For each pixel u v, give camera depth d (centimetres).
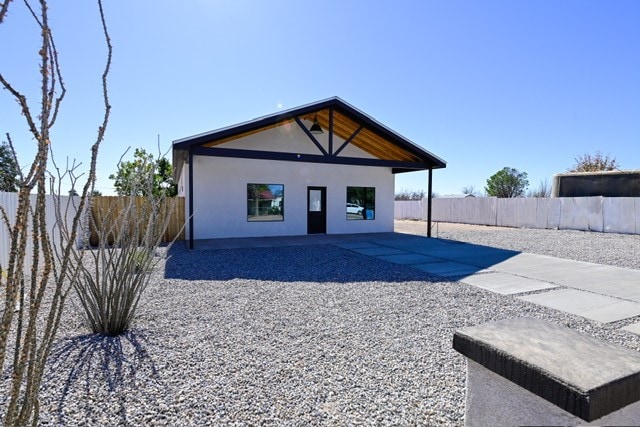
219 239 1164
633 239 1273
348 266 727
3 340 135
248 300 471
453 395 243
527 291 540
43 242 154
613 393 111
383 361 294
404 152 1264
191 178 925
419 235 1343
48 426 201
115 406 223
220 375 266
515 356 129
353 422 212
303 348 318
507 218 1889
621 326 394
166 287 539
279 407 226
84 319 357
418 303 467
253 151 955
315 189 1325
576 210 1612
